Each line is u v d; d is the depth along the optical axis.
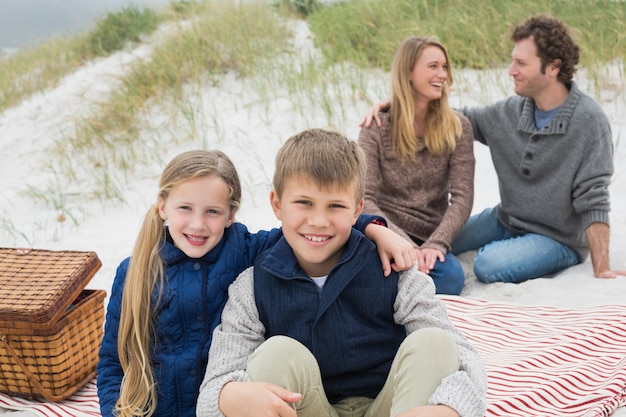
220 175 2.57
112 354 2.66
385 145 4.52
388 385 2.27
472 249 5.02
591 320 3.77
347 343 2.38
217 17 10.05
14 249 3.59
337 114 7.38
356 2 9.93
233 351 2.37
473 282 4.63
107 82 9.51
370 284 2.41
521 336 3.74
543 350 3.51
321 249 2.36
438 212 4.64
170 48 9.32
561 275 4.50
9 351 3.19
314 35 9.53
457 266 4.38
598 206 4.33
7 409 3.26
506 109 4.65
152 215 2.60
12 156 8.51
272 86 8.23
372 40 8.66
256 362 2.24
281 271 2.41
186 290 2.55
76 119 8.45
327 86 7.93
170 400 2.56
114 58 11.03
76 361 3.35
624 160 6.11
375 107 4.59
